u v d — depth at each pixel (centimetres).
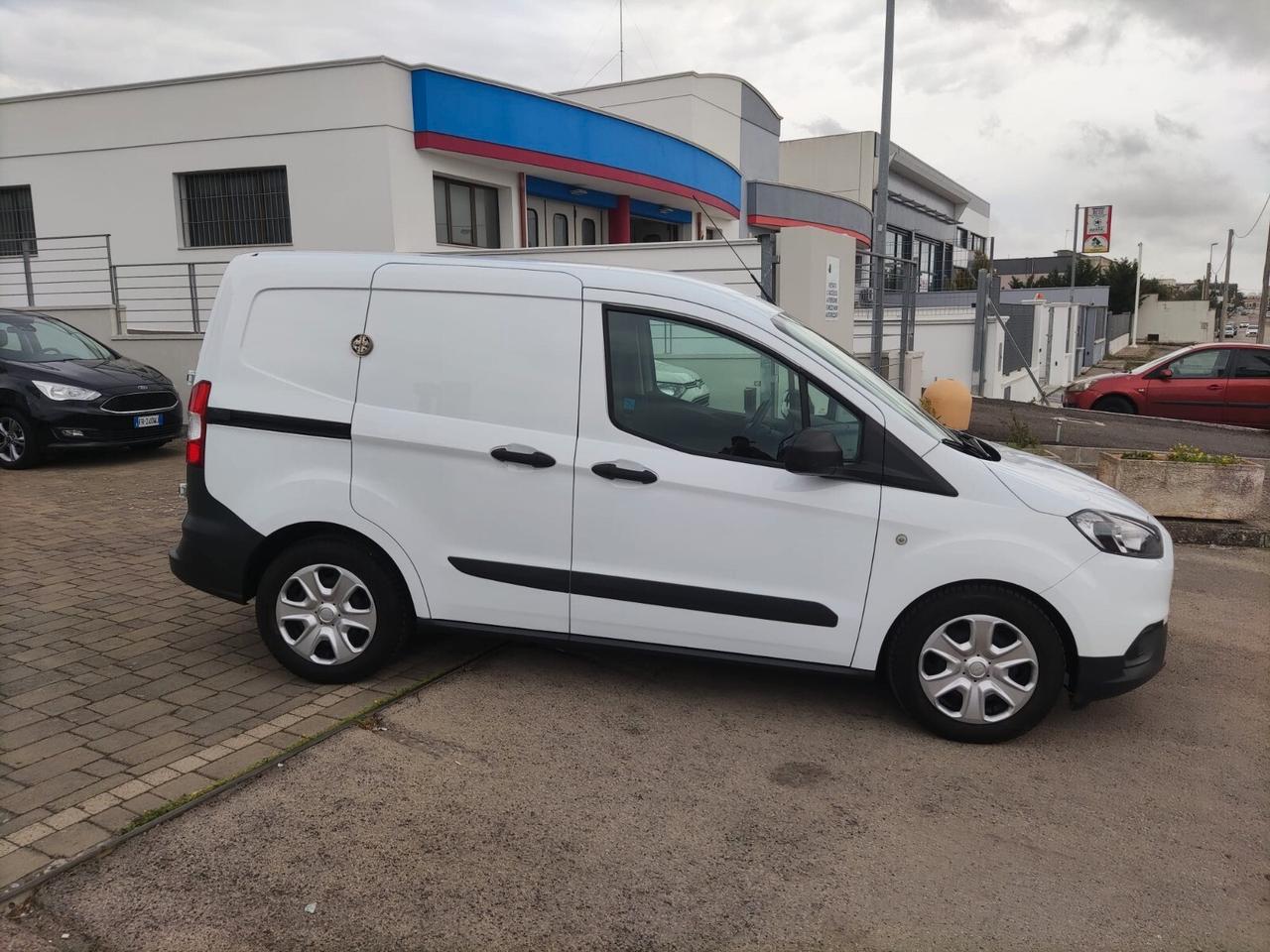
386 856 301
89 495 838
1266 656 511
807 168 3909
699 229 2442
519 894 284
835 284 1100
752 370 390
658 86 2458
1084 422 1452
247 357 423
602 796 341
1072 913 283
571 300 400
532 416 400
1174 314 6556
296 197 1567
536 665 460
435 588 414
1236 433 1374
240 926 266
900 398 437
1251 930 278
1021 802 347
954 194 4650
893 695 414
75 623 505
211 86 1584
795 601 387
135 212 1672
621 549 396
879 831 325
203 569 428
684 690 437
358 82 1495
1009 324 2325
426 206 1587
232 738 374
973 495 378
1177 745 399
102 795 327
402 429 405
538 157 1698
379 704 407
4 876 281
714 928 272
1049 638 377
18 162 1733
